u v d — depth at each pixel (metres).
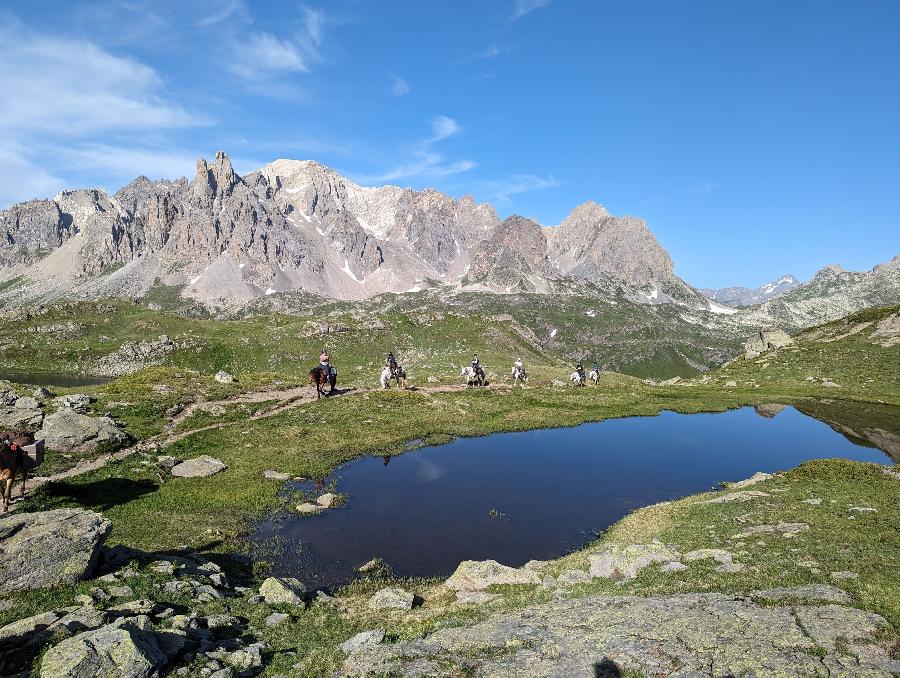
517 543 24.59
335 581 20.42
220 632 13.55
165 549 21.64
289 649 12.98
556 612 14.12
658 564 18.42
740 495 27.59
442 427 47.91
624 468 37.94
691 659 10.66
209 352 122.25
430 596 18.20
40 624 11.59
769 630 11.68
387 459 38.81
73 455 31.56
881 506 22.75
